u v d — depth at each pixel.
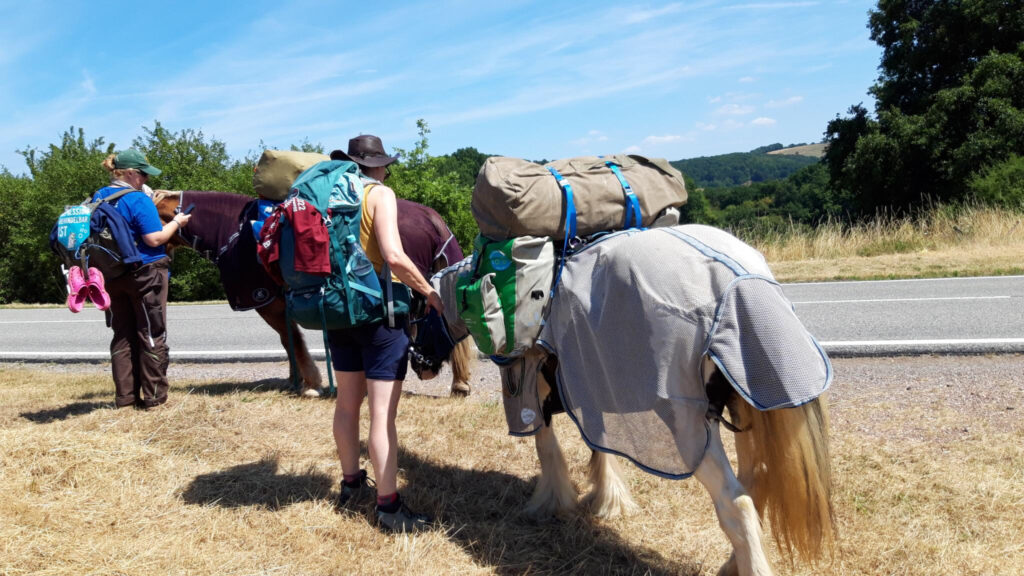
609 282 2.88
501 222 3.27
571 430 5.01
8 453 4.14
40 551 3.17
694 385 2.66
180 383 6.98
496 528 3.64
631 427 2.81
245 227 5.67
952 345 6.68
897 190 28.23
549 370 3.48
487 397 6.12
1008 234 15.22
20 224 22.67
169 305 16.06
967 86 25.25
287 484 4.09
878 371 6.13
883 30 29.38
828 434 2.60
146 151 22.88
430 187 19.45
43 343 10.84
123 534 3.44
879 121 27.89
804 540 2.54
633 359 2.77
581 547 3.47
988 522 3.39
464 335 3.94
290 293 3.61
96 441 4.48
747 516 2.61
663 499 3.93
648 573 3.18
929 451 4.20
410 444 4.84
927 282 11.28
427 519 3.72
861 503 3.63
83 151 26.91
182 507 3.78
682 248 2.77
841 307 9.37
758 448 2.66
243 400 5.81
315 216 3.37
